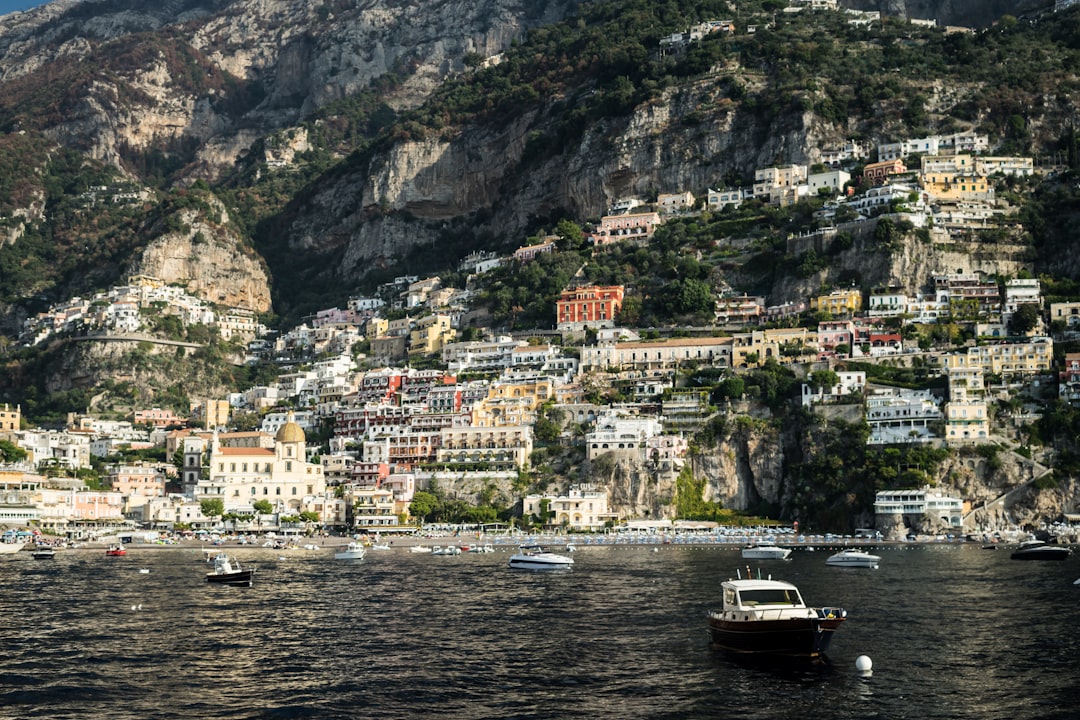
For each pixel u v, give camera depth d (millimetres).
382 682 148750
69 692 144625
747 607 163250
